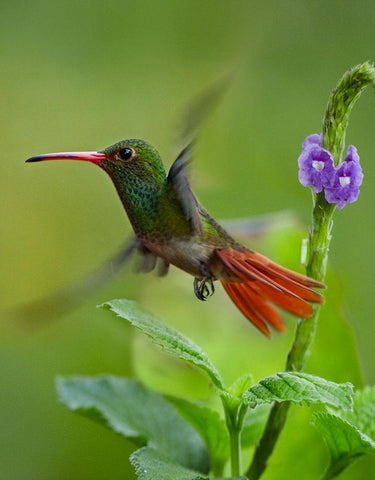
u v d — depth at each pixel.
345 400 4.62
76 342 10.96
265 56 13.03
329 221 5.48
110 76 13.72
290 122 12.62
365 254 11.41
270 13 13.23
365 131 12.13
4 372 10.79
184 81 13.52
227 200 11.00
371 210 11.70
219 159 12.32
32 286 12.93
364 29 12.86
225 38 13.41
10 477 10.31
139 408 6.34
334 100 5.27
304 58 12.95
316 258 5.53
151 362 7.04
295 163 12.35
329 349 6.71
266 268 5.70
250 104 12.74
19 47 13.78
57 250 13.07
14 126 13.50
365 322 10.84
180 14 13.65
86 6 13.89
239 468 5.43
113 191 13.24
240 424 5.38
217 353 7.16
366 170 11.91
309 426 6.26
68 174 13.27
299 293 5.47
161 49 13.66
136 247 6.31
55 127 13.53
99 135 13.56
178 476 4.94
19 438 10.45
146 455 5.15
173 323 7.48
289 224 7.68
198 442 6.06
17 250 13.05
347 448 5.34
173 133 5.51
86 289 5.88
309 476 6.28
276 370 7.05
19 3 13.83
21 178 13.34
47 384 10.82
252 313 5.86
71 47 13.86
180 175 5.71
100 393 6.43
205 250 5.96
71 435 10.41
